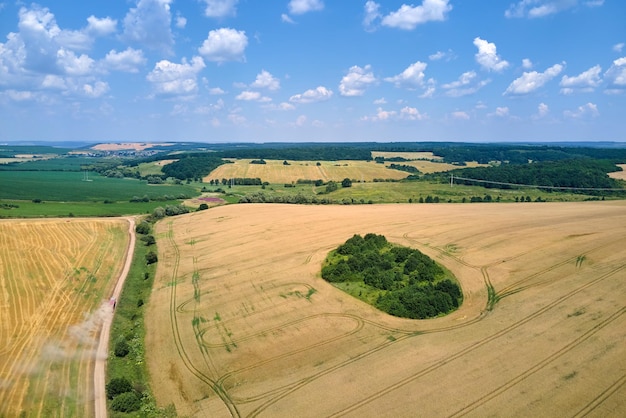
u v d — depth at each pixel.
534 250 59.62
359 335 43.47
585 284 48.47
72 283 61.62
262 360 40.25
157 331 47.47
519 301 46.72
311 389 35.09
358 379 35.78
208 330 46.91
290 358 40.22
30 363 40.72
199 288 59.12
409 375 35.59
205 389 36.66
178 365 40.53
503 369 35.00
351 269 57.94
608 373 33.09
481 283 52.22
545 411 29.80
